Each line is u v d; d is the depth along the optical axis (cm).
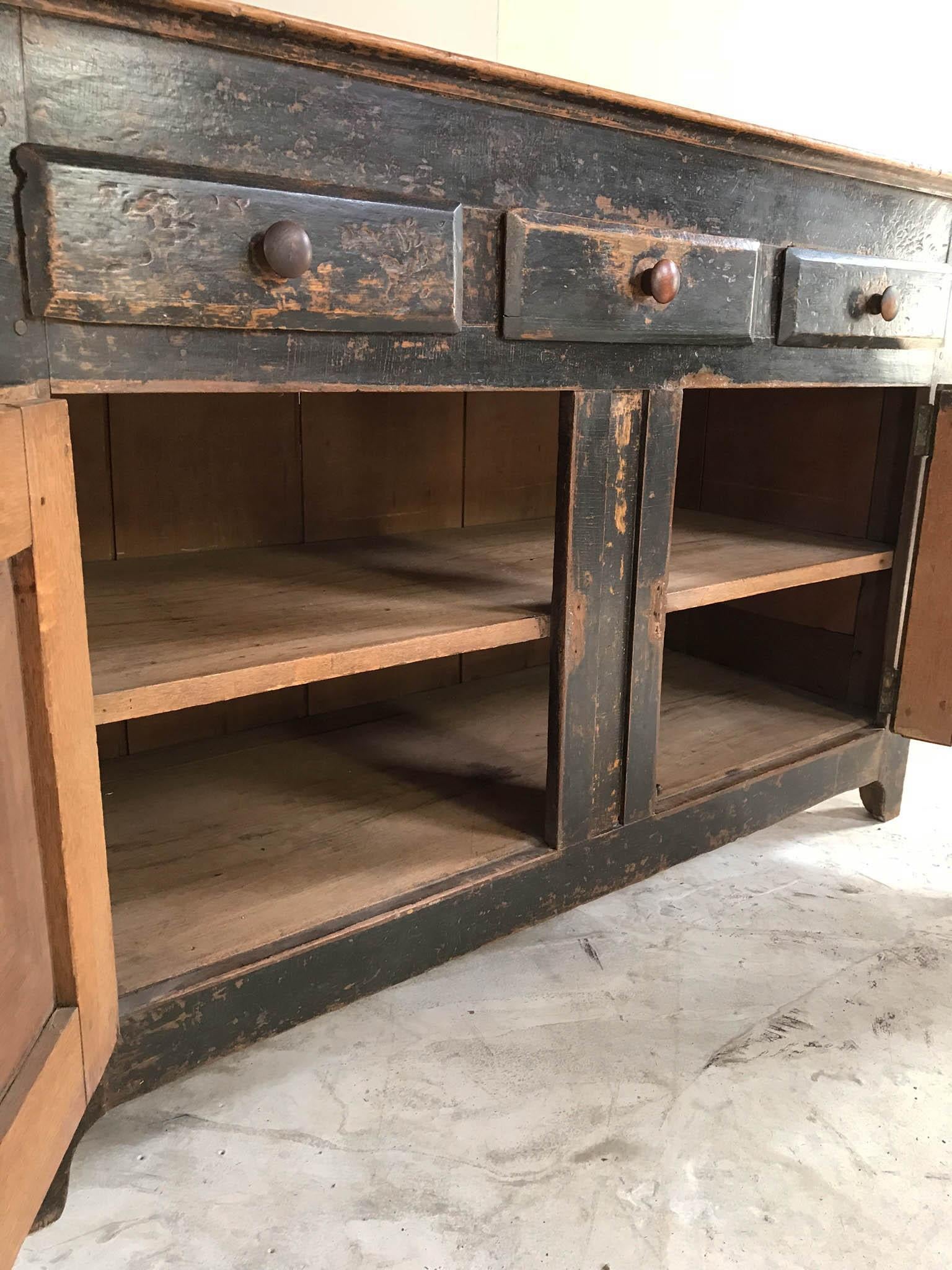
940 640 135
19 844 63
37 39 62
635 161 95
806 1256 76
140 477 127
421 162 81
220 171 71
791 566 130
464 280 86
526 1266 75
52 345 66
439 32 139
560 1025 103
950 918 126
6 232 62
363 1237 77
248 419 134
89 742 72
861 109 193
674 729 147
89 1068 73
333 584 117
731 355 110
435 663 167
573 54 154
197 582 117
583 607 104
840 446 153
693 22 165
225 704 145
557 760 108
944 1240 78
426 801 123
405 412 150
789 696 164
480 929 105
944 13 198
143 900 98
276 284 74
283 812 119
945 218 130
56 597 65
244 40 69
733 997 108
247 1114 90
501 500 166
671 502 110
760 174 107
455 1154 86
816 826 153
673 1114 91
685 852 125
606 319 96
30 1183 62
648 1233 78
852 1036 102
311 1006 93
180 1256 75
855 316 120
